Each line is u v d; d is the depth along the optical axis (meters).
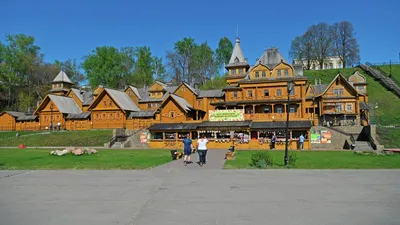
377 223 9.00
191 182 16.02
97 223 9.21
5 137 65.56
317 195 12.67
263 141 45.56
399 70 99.94
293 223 9.02
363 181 15.94
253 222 9.13
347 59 110.69
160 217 9.73
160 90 77.19
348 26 110.75
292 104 59.06
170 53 109.38
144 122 69.31
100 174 19.36
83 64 105.81
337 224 8.92
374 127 42.19
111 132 61.25
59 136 61.00
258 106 61.38
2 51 98.56
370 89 85.81
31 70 108.69
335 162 24.77
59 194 13.41
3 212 10.55
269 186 14.68
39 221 9.49
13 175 19.28
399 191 13.41
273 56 66.69
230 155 27.52
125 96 77.62
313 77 100.88
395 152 34.12
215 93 70.62
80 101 82.44
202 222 9.17
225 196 12.61
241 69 71.75
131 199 12.27
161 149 45.91
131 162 25.78
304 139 45.16
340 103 60.69
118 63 107.06
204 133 51.31
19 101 104.06
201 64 109.25
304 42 112.81
